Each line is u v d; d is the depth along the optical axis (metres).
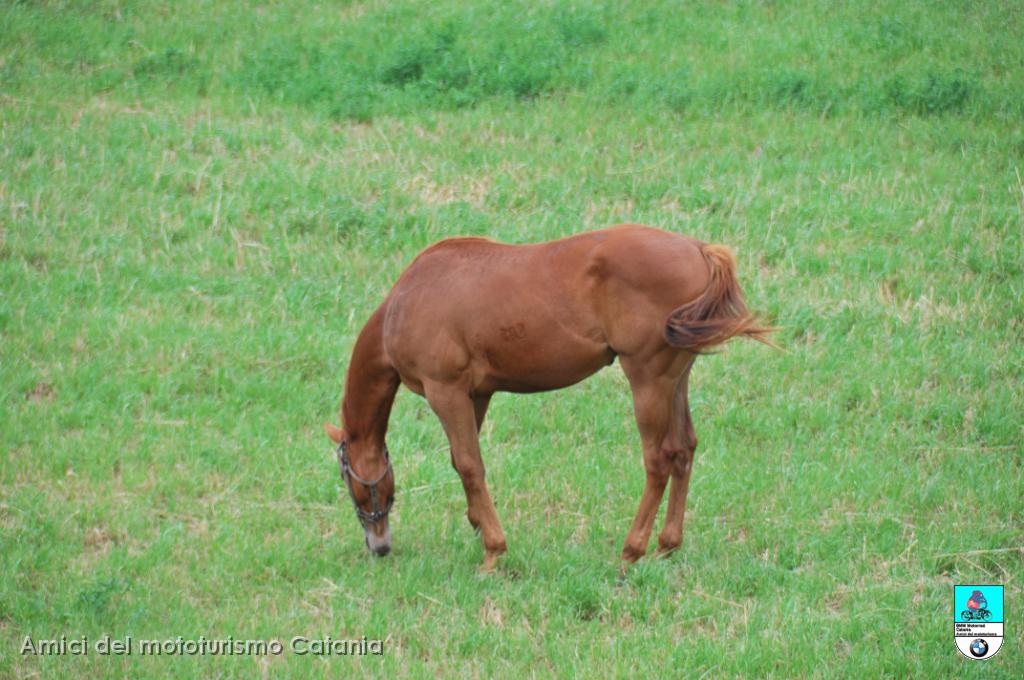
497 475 17.59
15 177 25.84
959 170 26.44
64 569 15.21
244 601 14.65
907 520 15.99
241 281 22.69
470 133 28.70
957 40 33.00
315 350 20.61
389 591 14.91
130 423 18.69
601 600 14.31
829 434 18.20
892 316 21.34
